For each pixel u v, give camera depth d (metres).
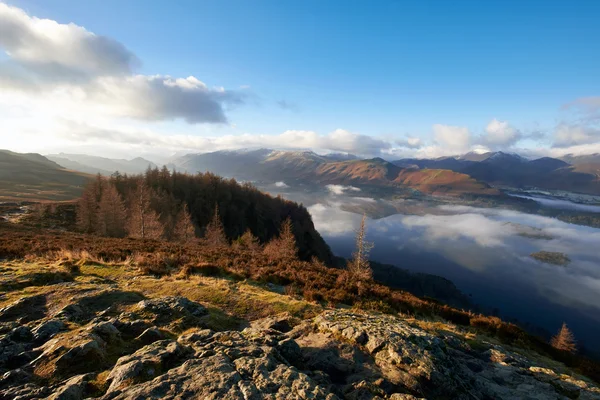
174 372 5.52
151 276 16.36
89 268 16.91
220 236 64.81
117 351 6.96
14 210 76.75
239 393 4.96
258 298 14.04
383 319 11.05
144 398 4.65
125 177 109.81
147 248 26.09
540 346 16.09
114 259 20.34
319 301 15.94
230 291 14.59
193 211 106.19
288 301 14.09
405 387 6.93
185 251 26.28
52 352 6.29
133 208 68.88
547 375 10.00
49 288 11.90
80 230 60.94
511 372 9.80
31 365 5.95
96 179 86.75
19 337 7.17
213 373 5.50
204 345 7.05
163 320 9.54
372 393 6.41
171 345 6.64
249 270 20.72
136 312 9.89
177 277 16.66
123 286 13.77
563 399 8.30
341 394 6.29
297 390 5.26
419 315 16.89
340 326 9.72
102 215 59.88
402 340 8.67
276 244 56.53
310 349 8.38
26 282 12.55
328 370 7.43
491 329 16.59
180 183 122.56
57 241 27.88
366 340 8.85
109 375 5.61
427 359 7.96
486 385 8.53
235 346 7.09
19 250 20.44
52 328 7.74
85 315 9.52
